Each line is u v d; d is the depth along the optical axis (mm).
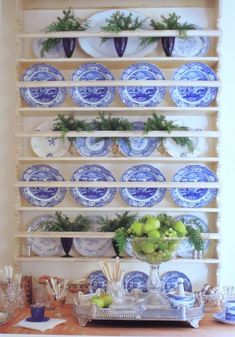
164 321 1823
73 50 2260
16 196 2197
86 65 2246
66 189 2262
